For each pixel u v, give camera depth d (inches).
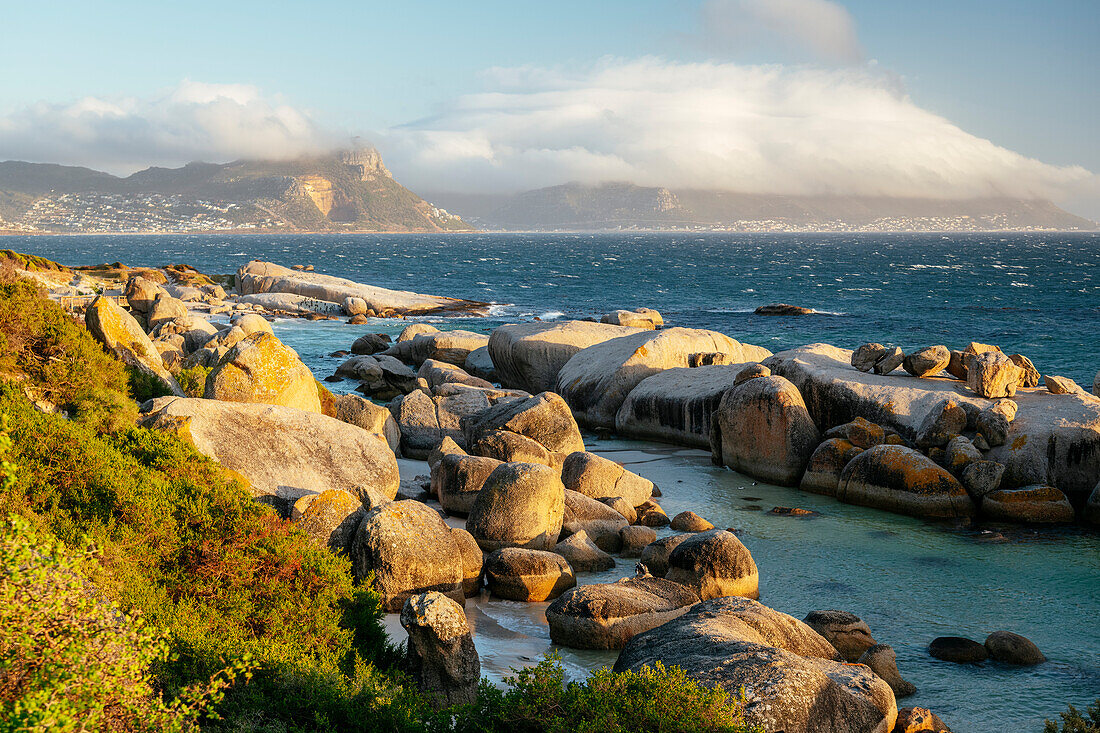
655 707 318.0
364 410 930.7
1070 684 474.9
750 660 360.8
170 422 633.6
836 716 352.2
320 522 563.8
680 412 1093.8
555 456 884.6
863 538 732.7
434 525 563.2
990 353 898.7
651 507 788.0
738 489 896.3
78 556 280.4
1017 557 687.7
